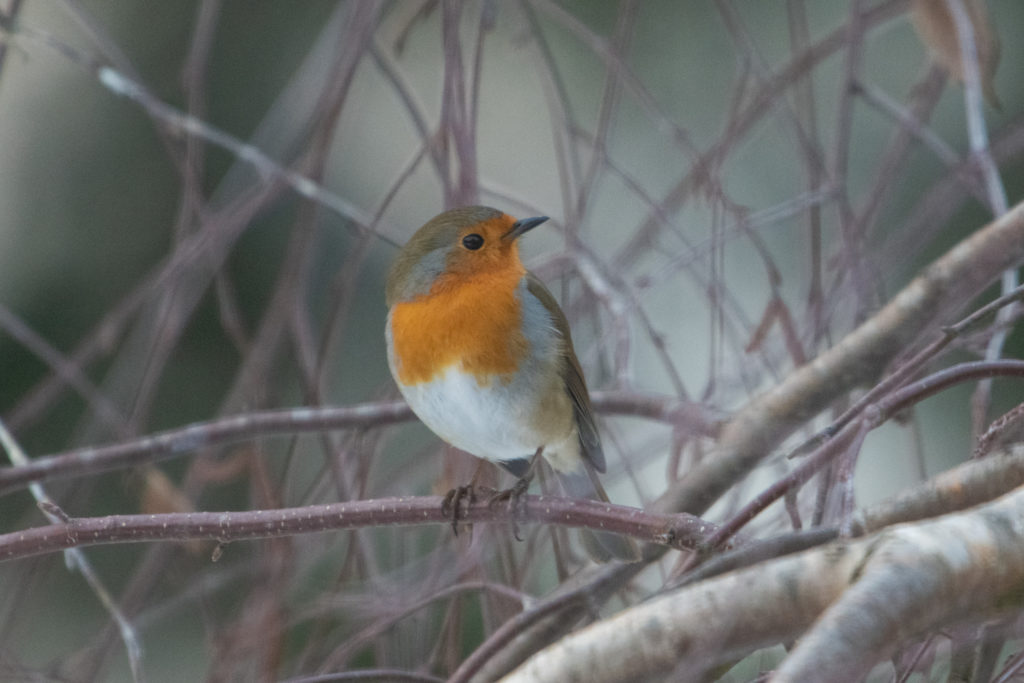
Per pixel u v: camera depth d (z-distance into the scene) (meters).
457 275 7.45
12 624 8.08
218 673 7.47
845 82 8.40
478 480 7.46
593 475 8.00
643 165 11.09
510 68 11.53
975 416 6.19
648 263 10.27
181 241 8.54
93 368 10.87
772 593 3.67
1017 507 3.73
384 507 6.55
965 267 6.79
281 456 10.46
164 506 8.19
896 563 3.49
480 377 7.33
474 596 8.49
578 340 8.58
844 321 8.28
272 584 7.65
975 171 8.01
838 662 3.26
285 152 8.87
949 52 8.29
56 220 11.10
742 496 8.12
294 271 8.37
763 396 7.16
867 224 8.66
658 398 7.76
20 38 8.73
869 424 4.50
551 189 11.30
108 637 7.89
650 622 3.82
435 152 8.00
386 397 8.82
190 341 10.87
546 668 3.94
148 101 8.59
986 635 4.41
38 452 10.88
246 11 11.35
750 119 8.67
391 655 7.69
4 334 10.88
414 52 11.19
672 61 11.26
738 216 8.11
